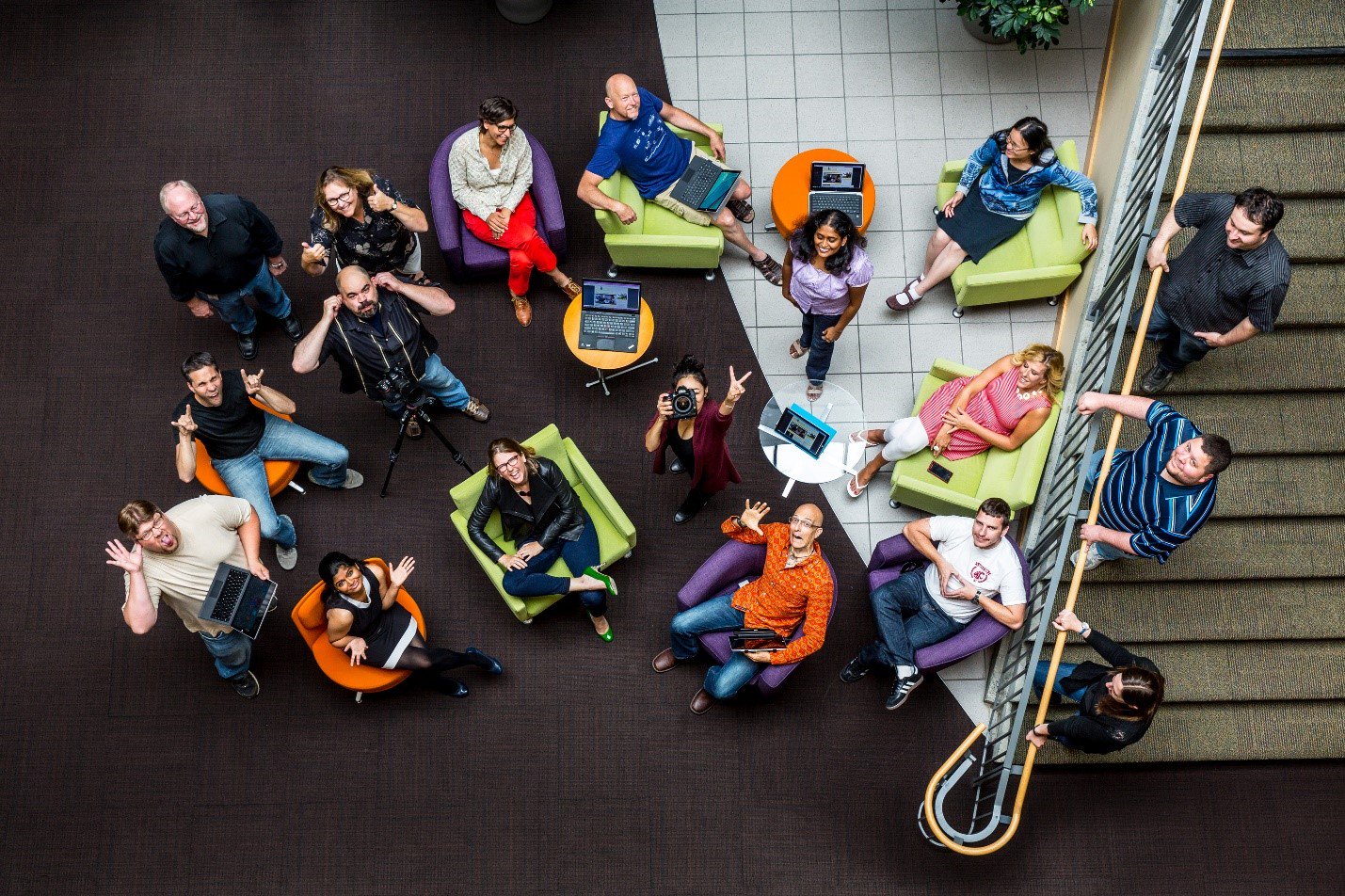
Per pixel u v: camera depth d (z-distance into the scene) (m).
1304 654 6.28
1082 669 5.95
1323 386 6.26
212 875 6.43
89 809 6.51
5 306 7.36
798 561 5.81
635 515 7.04
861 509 7.09
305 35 7.92
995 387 6.46
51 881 6.40
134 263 7.46
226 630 6.07
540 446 6.46
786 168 7.26
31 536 6.94
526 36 7.93
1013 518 6.66
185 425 6.20
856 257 6.07
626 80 6.66
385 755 6.62
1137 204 6.38
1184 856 6.46
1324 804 6.52
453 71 7.86
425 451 7.14
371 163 7.67
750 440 7.21
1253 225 5.13
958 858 6.47
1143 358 6.46
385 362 6.23
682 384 5.82
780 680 6.18
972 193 6.97
